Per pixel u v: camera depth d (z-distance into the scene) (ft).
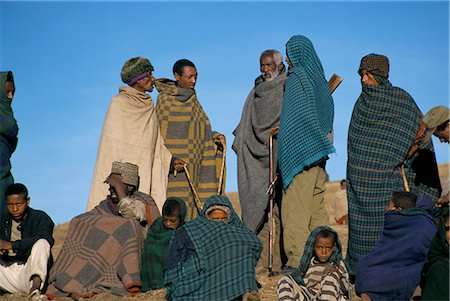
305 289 31.07
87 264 34.27
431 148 35.04
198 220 31.94
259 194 38.34
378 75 35.19
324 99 37.68
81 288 33.91
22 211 34.78
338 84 38.60
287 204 36.42
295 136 36.47
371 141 34.91
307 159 36.09
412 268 29.96
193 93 40.63
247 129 39.22
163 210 34.58
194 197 39.86
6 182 36.19
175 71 40.63
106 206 36.37
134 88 38.99
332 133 38.04
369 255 30.78
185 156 39.88
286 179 36.42
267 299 32.76
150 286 33.88
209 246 31.19
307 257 31.19
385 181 34.60
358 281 30.76
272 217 37.42
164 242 34.17
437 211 31.89
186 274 30.99
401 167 34.99
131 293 33.73
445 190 35.01
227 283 30.83
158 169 39.19
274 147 38.32
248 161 38.86
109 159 38.11
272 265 38.19
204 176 40.40
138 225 34.96
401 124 34.76
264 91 38.58
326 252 31.12
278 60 38.83
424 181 35.01
